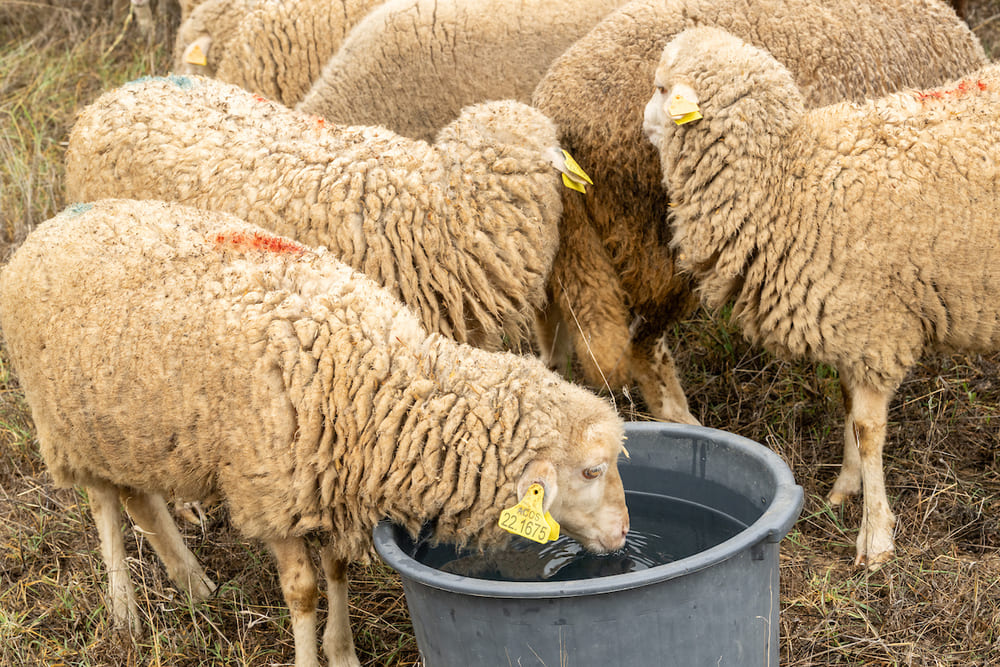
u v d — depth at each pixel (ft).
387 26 16.42
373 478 9.23
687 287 13.87
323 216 11.81
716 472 10.71
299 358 9.32
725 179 11.64
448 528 9.45
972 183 10.66
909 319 11.27
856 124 11.23
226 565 12.80
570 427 9.23
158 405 9.64
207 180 12.37
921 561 11.72
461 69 16.33
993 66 11.80
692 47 11.81
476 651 8.64
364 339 9.45
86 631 11.84
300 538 10.03
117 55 26.11
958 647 10.53
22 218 19.57
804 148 11.32
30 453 14.94
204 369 9.43
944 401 14.52
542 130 12.59
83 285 10.12
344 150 12.21
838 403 14.73
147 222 10.69
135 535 12.96
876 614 11.05
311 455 9.32
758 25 13.60
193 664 11.28
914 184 10.77
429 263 11.93
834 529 12.65
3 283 10.90
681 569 8.10
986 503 12.69
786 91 11.51
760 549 8.68
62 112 23.72
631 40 13.58
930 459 13.57
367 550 10.08
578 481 9.30
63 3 27.86
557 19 16.39
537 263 12.49
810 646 10.64
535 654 8.40
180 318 9.59
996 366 15.10
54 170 20.97
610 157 13.29
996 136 10.73
